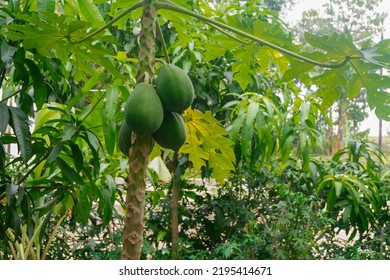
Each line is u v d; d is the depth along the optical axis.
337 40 1.50
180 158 3.33
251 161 3.04
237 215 3.55
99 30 1.49
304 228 3.32
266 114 3.02
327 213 3.53
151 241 3.70
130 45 3.43
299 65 1.69
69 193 2.45
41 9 1.86
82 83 3.29
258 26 1.69
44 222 2.57
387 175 3.69
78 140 2.60
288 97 3.42
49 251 3.42
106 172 2.98
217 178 2.07
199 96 3.26
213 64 3.45
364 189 3.21
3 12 2.07
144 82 1.35
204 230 3.78
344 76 1.79
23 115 1.93
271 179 3.48
